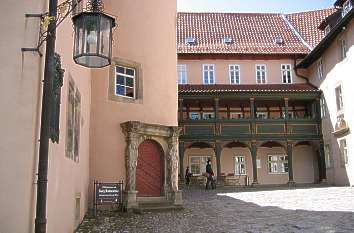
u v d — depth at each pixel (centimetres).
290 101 3341
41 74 681
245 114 3369
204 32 3669
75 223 1091
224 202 1812
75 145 1081
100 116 1504
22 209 637
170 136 1644
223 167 3322
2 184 640
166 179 1614
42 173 546
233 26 3781
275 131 3120
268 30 3759
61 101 843
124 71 1602
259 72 3466
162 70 1709
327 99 3056
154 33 1705
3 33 674
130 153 1507
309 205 1638
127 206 1446
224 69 3444
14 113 658
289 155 3095
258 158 3366
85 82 1316
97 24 610
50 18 583
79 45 609
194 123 3069
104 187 1391
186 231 1080
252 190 2520
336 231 1040
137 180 1555
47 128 559
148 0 1709
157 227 1142
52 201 755
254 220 1266
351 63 2597
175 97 1762
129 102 1575
